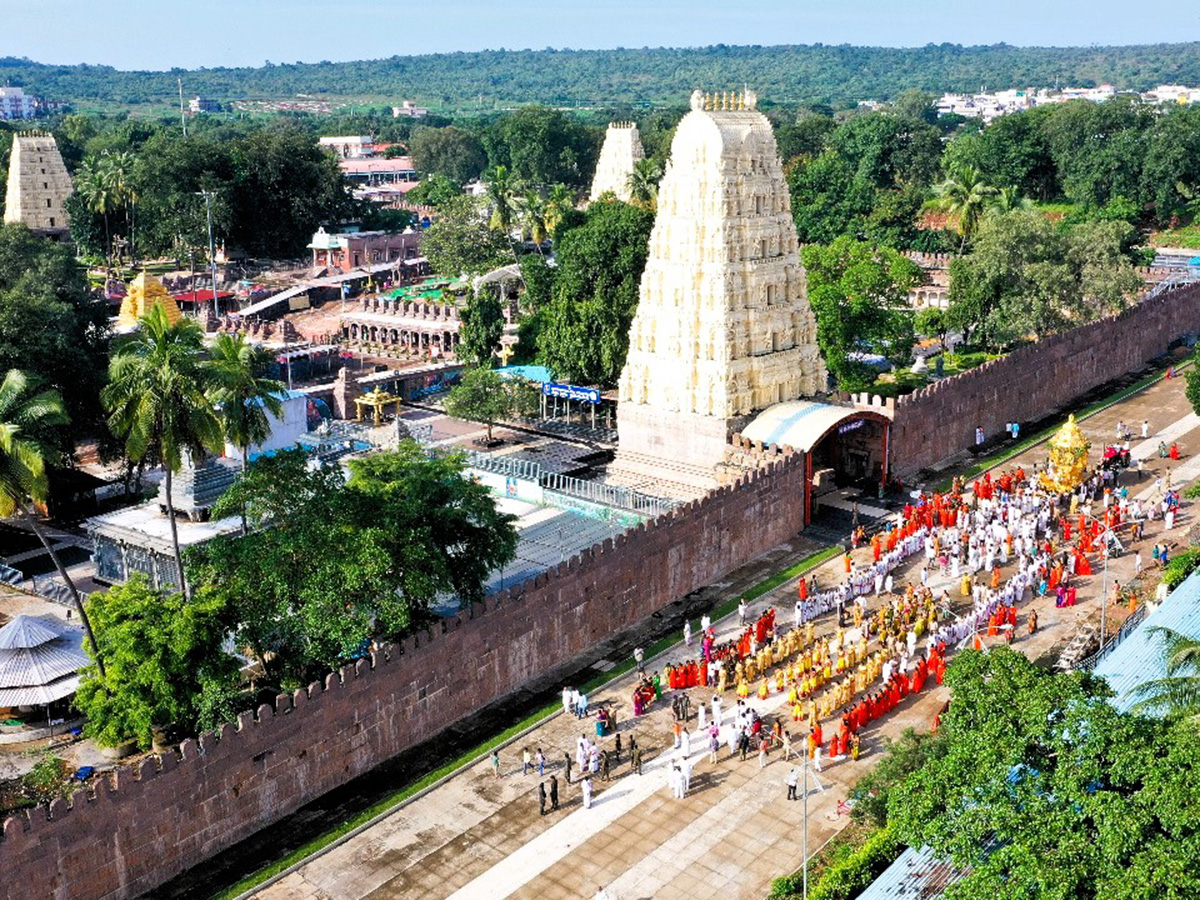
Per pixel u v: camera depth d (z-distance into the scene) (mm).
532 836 57062
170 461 68062
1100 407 128125
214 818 55750
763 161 98875
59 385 97938
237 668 61812
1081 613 78250
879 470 103938
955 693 44062
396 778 61969
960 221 181375
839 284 121062
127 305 136750
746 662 70750
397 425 117250
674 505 91062
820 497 102188
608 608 77188
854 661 71625
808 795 59531
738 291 97625
